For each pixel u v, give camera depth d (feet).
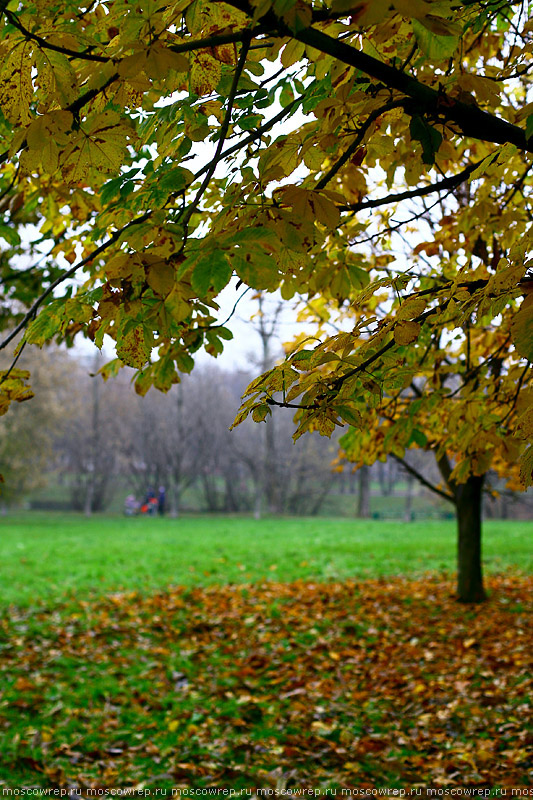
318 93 5.97
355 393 5.86
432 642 24.57
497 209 9.87
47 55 4.52
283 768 14.12
